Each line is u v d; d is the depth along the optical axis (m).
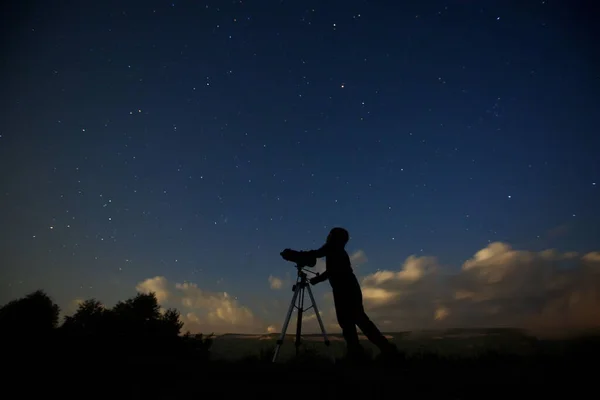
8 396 1.83
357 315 3.71
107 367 2.36
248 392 1.97
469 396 1.99
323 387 2.08
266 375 2.30
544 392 2.02
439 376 2.35
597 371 2.35
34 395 1.85
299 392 1.99
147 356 2.88
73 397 1.86
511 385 2.13
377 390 2.05
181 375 2.26
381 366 2.98
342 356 3.71
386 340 3.57
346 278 3.85
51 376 2.12
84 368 2.31
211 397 1.89
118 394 1.91
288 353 4.00
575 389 2.05
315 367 2.64
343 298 3.79
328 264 3.96
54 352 2.65
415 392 2.04
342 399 1.91
